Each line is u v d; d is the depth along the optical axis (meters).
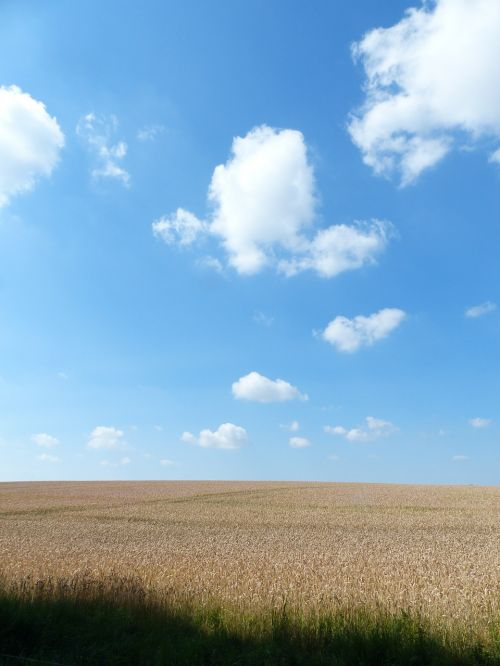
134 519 39.75
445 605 11.48
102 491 70.75
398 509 46.09
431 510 45.44
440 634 9.38
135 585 12.75
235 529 33.56
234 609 11.32
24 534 30.59
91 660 8.76
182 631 10.09
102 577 14.84
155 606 11.52
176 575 15.81
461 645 8.90
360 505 49.62
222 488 74.69
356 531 32.47
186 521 38.19
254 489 71.31
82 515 42.44
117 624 10.27
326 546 25.19
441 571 17.17
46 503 52.94
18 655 9.21
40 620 10.18
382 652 8.84
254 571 16.78
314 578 15.52
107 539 28.11
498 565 19.23
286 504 50.91
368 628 9.64
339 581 15.09
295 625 10.10
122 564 18.23
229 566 17.84
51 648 9.48
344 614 10.73
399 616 10.31
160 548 23.80
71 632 9.95
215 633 9.74
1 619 9.99
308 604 11.73
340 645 9.19
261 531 32.44
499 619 9.92
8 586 13.31
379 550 23.73
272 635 9.68
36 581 14.46
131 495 62.88
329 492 65.62
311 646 9.39
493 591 13.41
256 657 8.73
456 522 37.25
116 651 9.16
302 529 33.53
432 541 27.52
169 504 51.44
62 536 29.53
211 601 11.92
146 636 9.77
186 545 25.19
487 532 32.22
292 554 21.84
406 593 12.90
